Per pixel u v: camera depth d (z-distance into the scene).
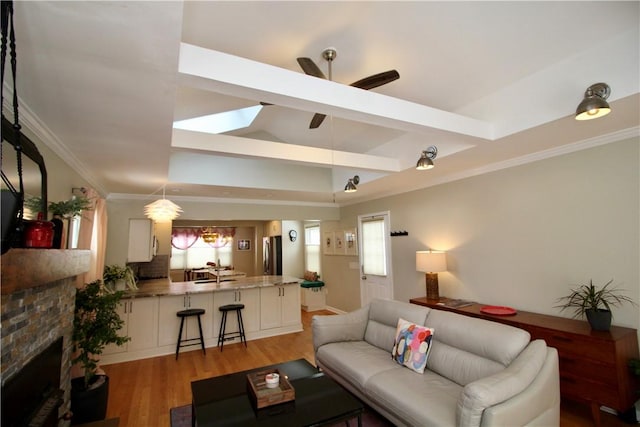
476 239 3.90
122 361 3.99
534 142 2.93
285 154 3.33
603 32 2.05
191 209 5.51
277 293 5.13
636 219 2.60
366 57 2.41
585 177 2.92
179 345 4.14
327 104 2.08
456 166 3.79
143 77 1.63
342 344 3.23
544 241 3.21
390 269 5.33
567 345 2.55
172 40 1.35
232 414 1.92
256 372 2.54
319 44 2.25
